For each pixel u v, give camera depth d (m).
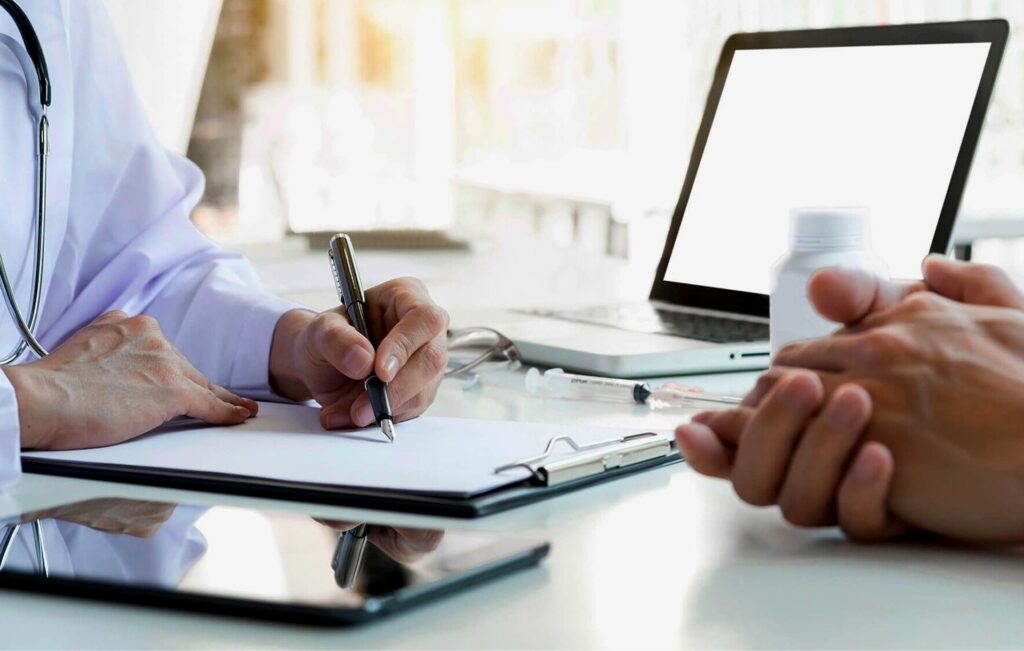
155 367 0.90
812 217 0.90
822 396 0.58
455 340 1.27
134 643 0.46
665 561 0.56
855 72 1.36
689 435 0.61
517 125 2.82
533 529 0.63
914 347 0.59
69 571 0.53
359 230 2.78
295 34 2.75
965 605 0.50
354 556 0.55
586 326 1.41
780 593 0.51
